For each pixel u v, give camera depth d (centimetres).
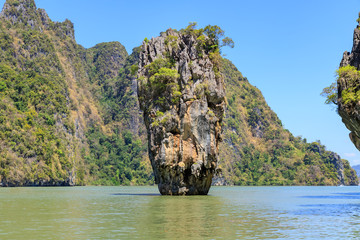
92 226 2845
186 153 6744
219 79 7056
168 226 2855
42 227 2792
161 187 7019
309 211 4075
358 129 4822
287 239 2377
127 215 3578
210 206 4628
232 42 7244
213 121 6794
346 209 4328
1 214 3672
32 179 17412
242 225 2936
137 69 7519
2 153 16488
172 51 7219
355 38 5262
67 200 5819
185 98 6781
